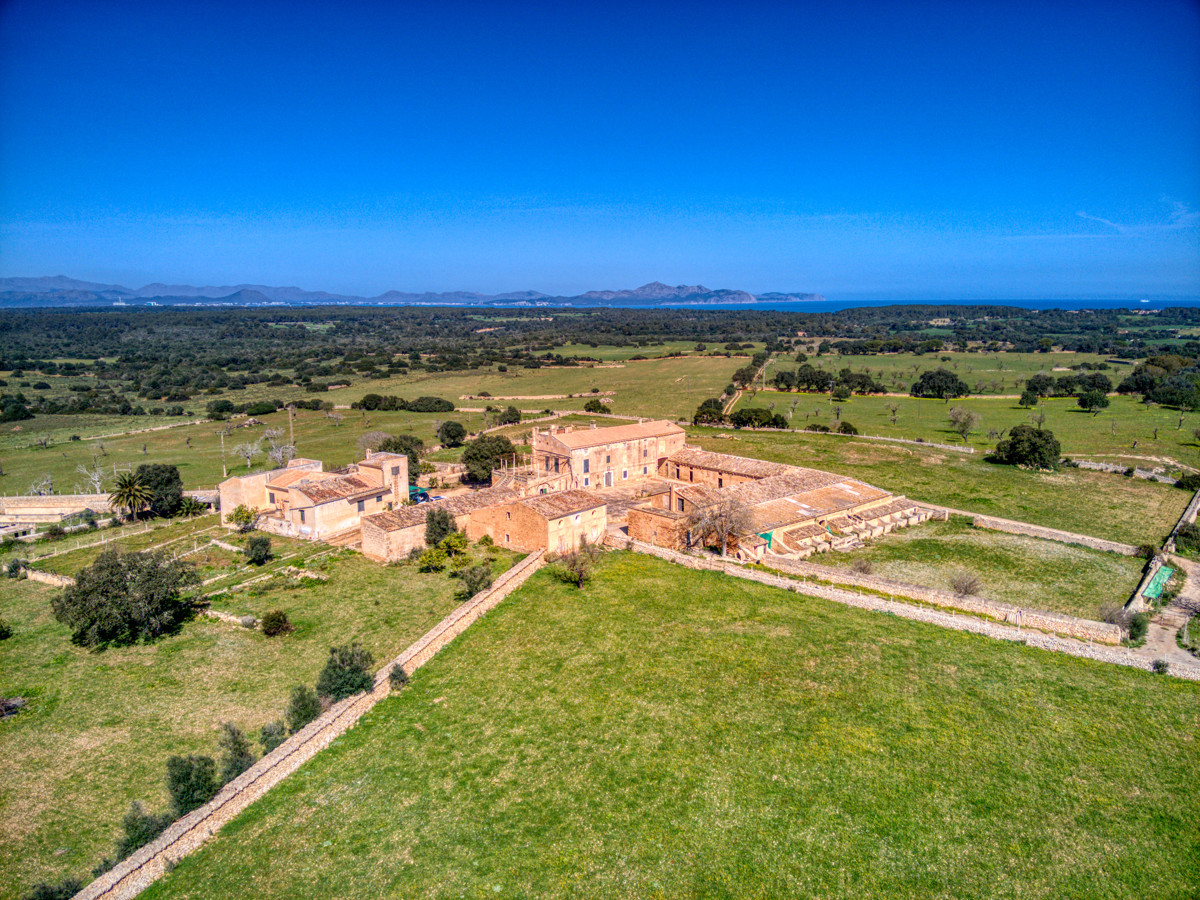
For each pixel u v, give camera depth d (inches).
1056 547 2635.3
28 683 1571.1
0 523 3221.0
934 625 1866.4
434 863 1027.3
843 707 1439.5
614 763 1264.8
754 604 2000.5
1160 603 2090.3
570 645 1734.7
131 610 1731.1
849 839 1083.3
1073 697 1483.8
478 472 3646.7
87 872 1017.5
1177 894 988.6
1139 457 4138.8
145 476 3139.8
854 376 7278.5
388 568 2324.1
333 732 1338.6
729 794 1181.7
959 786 1205.7
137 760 1294.3
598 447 3553.2
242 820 1112.8
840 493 3034.0
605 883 994.7
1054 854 1058.1
